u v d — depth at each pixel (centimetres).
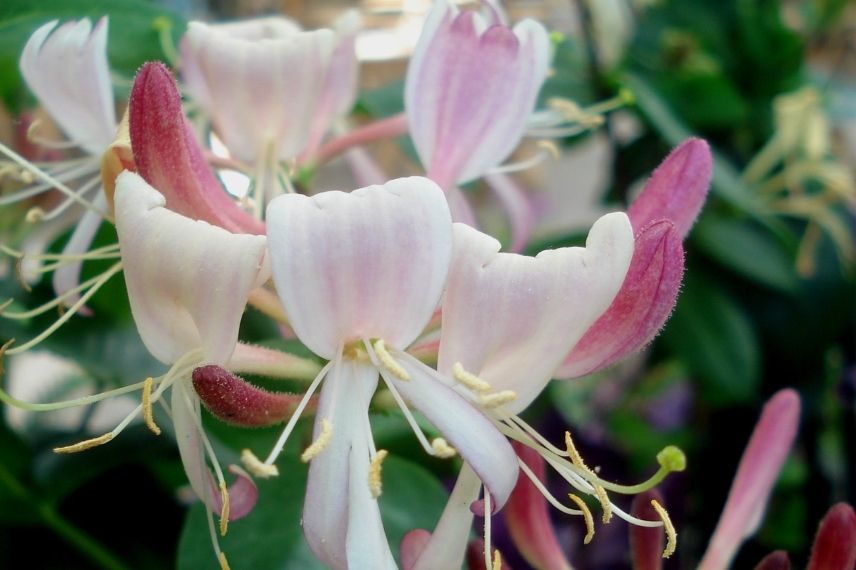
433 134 12
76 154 16
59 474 15
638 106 19
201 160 11
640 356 23
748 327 20
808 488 20
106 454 15
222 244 10
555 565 12
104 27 12
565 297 10
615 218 10
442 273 10
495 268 10
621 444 22
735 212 20
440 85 12
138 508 16
